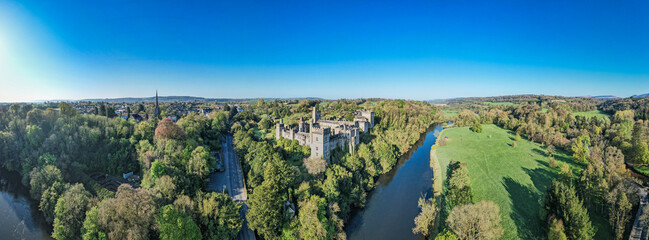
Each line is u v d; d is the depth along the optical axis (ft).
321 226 238.48
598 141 467.52
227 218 226.58
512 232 251.80
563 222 220.23
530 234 245.04
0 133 340.18
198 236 212.64
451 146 559.79
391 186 395.55
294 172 322.75
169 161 299.38
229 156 457.68
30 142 333.21
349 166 378.32
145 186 273.13
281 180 285.02
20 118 384.06
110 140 349.20
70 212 219.61
